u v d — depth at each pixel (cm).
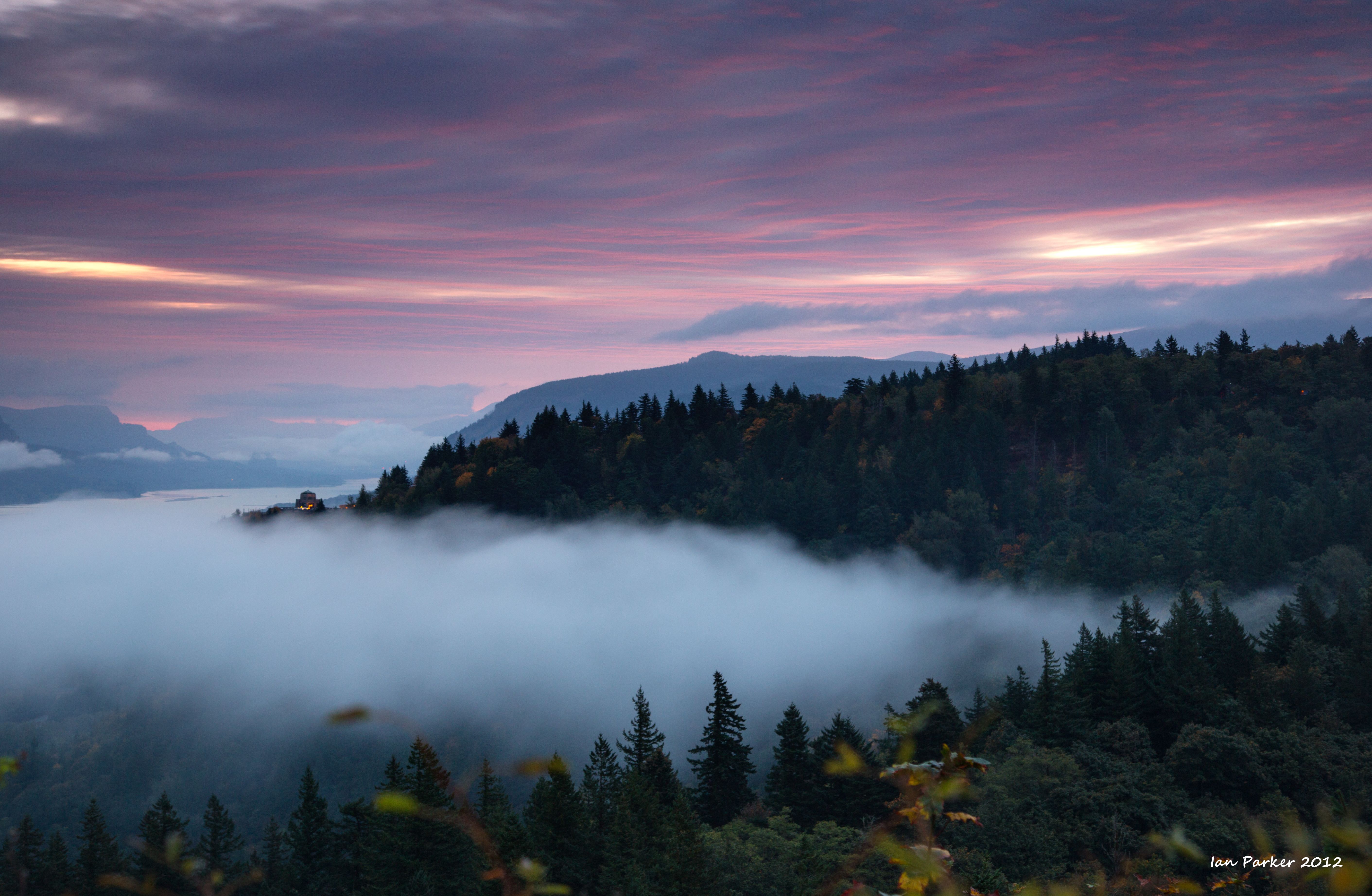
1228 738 6075
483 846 321
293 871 6794
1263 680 7819
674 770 7500
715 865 5003
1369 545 15675
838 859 4775
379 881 5356
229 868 6688
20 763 304
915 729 390
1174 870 2208
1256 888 2297
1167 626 8825
